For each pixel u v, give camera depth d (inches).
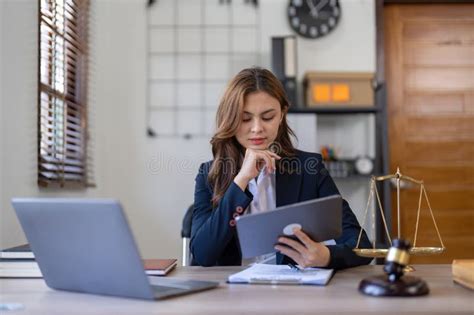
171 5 133.0
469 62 137.8
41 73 90.8
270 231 41.8
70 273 39.1
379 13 133.7
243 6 132.8
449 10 137.5
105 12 129.0
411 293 36.4
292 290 39.4
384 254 46.9
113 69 131.3
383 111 120.8
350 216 57.6
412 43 137.4
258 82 56.4
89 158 113.2
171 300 36.2
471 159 136.9
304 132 118.6
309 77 119.8
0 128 72.8
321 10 132.3
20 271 47.4
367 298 36.2
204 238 53.1
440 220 135.7
